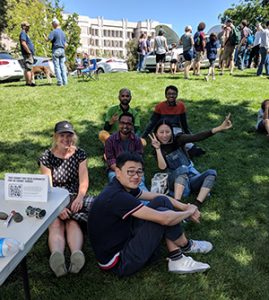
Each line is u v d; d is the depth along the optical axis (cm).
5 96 757
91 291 226
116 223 222
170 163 361
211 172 336
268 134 499
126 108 460
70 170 297
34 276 242
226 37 949
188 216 236
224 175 405
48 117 611
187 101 697
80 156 301
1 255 148
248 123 573
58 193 213
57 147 292
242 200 348
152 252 227
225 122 352
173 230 234
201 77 941
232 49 959
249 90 764
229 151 472
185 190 339
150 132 479
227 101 689
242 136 521
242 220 313
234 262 255
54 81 991
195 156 455
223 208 334
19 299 221
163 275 239
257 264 253
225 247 273
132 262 224
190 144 452
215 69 1164
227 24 949
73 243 244
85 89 816
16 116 619
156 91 777
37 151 471
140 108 666
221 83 841
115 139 372
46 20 2595
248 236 288
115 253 229
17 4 2461
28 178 201
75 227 258
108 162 370
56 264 230
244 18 2466
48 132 542
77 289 228
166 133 360
